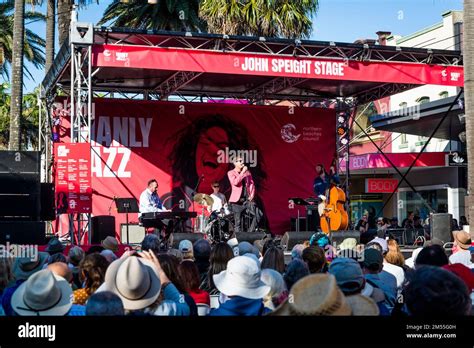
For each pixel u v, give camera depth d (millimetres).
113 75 17188
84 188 13391
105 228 15102
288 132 19422
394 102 29578
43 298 3771
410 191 27109
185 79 17797
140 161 18094
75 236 16703
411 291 2836
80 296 4984
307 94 20344
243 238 13477
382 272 6027
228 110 18953
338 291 2967
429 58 15586
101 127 17891
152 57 13500
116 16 26375
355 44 14945
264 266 6281
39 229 12039
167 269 5117
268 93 19828
